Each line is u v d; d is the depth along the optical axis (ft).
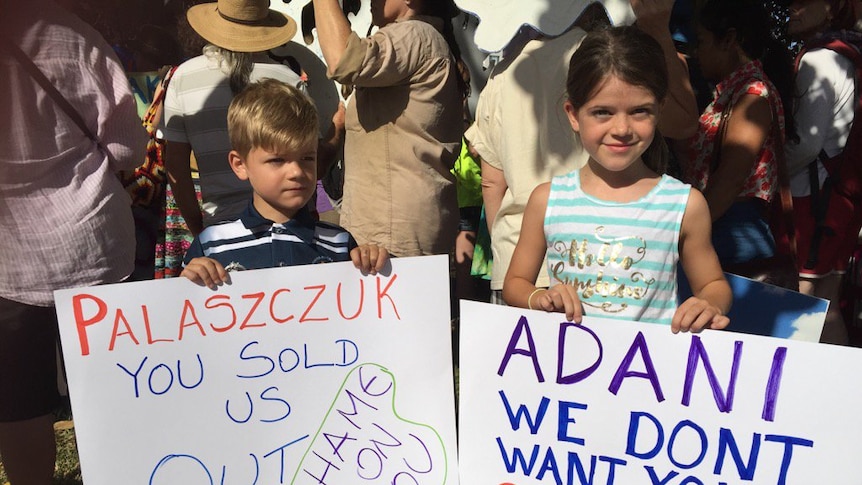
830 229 5.16
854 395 2.47
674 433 2.63
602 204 3.02
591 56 2.88
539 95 3.75
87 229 3.38
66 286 3.38
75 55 3.32
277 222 3.19
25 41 3.18
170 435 2.72
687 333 2.59
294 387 2.79
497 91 3.92
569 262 3.04
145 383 2.69
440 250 4.27
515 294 3.10
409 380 2.83
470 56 6.59
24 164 3.23
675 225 2.96
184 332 2.71
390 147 4.10
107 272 3.48
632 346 2.64
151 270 5.39
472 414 2.81
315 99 6.57
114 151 3.48
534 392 2.74
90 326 2.64
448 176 4.28
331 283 2.79
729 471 2.60
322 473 2.83
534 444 2.76
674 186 3.00
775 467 2.56
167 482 2.72
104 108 3.40
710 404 2.59
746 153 3.96
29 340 3.41
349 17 6.40
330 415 2.82
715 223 4.19
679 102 3.72
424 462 2.86
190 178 4.83
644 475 2.67
